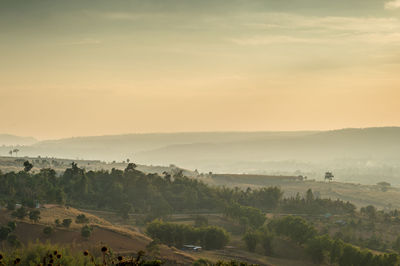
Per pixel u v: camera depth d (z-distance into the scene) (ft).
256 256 609.01
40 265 122.42
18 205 618.44
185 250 608.60
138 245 542.98
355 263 558.15
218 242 642.22
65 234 532.32
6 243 478.59
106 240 536.83
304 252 622.95
